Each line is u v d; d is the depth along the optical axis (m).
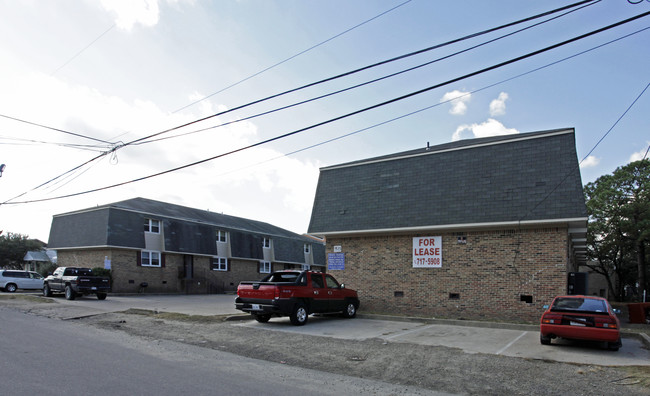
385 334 13.05
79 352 8.96
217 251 39.97
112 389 6.22
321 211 21.12
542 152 16.55
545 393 7.22
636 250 36.66
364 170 20.89
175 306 21.45
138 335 12.20
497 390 7.40
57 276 25.52
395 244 18.84
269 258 46.53
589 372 8.45
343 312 17.05
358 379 7.98
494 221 16.31
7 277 31.22
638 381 7.79
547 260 15.73
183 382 6.87
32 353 8.59
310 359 9.52
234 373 7.83
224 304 23.34
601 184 36.22
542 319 11.43
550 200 15.62
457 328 14.65
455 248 17.48
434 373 8.40
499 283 16.44
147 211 34.56
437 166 18.73
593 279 52.72
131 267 32.09
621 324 18.67
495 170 17.27
